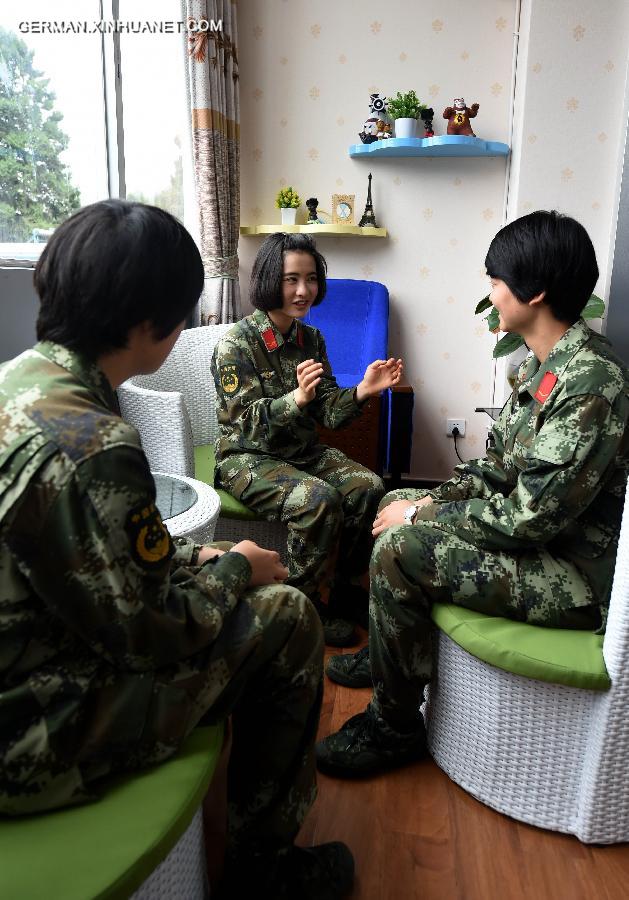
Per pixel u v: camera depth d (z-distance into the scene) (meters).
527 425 1.31
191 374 2.45
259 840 0.99
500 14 2.92
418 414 3.33
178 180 3.07
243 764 0.99
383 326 2.98
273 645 0.93
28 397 0.70
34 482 0.66
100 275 0.72
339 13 3.01
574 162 2.72
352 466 2.01
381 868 1.15
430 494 1.50
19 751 0.68
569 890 1.11
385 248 3.18
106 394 0.77
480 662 1.21
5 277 2.01
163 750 0.79
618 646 1.07
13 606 0.69
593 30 2.61
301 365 1.82
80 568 0.68
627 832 1.20
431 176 3.09
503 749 1.22
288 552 1.87
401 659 1.29
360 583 2.19
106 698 0.74
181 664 0.82
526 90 2.69
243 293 3.31
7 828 0.69
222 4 2.79
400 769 1.39
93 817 0.71
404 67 3.02
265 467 1.89
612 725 1.11
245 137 3.16
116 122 2.62
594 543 1.20
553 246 1.18
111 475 0.68
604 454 1.12
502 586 1.21
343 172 3.14
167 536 0.77
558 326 1.25
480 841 1.21
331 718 1.56
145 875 0.67
